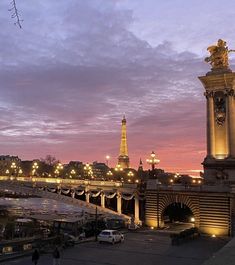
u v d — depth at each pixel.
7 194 146.38
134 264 43.31
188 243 57.72
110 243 55.94
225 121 75.69
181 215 82.31
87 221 77.19
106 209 87.75
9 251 48.44
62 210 119.69
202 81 78.38
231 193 65.12
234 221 65.19
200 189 68.31
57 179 97.44
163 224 74.19
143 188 80.38
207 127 77.31
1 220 80.44
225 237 63.66
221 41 77.81
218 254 20.83
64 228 74.12
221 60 77.12
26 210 116.00
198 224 68.12
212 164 75.06
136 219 80.31
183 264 43.59
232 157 73.88
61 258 45.59
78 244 55.34
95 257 46.59
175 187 71.81
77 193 93.19
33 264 41.81
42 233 67.81
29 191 101.12
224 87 76.12
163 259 46.19
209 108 77.50
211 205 66.94
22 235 67.44
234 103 76.38
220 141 75.81
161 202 73.50
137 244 56.09
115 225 73.44
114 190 85.94
